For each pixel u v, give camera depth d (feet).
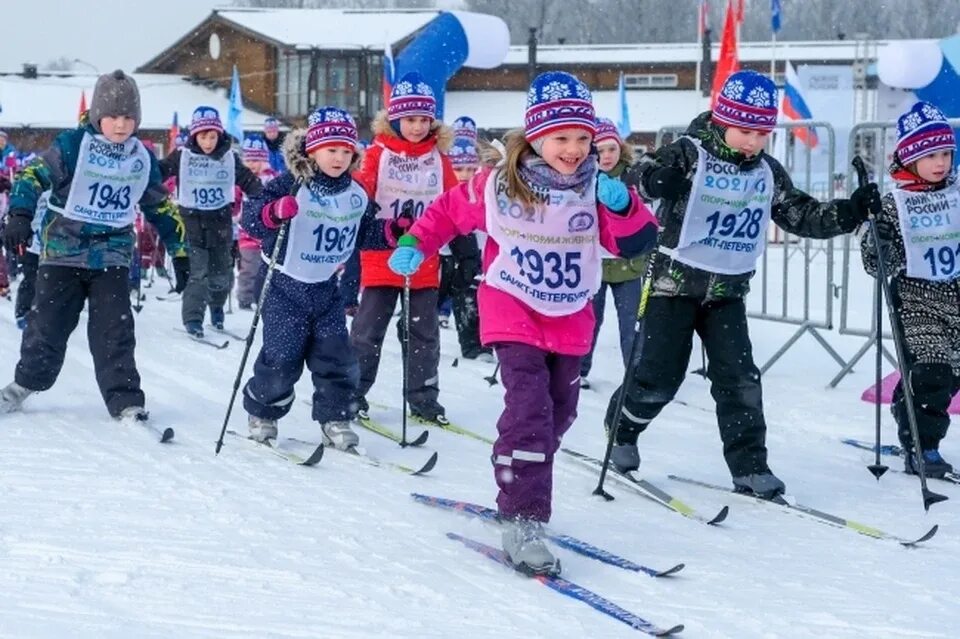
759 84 16.74
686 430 23.21
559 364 14.52
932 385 19.33
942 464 19.56
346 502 16.34
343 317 20.02
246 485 17.10
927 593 13.01
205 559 13.26
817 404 25.98
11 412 22.07
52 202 21.16
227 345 33.37
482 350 32.30
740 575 13.58
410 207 22.02
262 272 19.89
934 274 19.43
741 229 17.16
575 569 13.61
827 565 14.14
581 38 233.35
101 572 12.60
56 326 21.71
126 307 21.65
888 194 19.57
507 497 13.64
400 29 149.79
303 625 11.17
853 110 83.15
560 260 14.01
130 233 21.72
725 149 16.90
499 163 14.25
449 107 154.10
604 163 26.48
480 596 12.36
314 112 19.33
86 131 20.83
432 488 17.47
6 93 153.89
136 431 20.81
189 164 35.27
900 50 56.34
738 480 17.71
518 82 158.30
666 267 17.42
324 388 20.02
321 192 19.20
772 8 73.36
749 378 17.61
